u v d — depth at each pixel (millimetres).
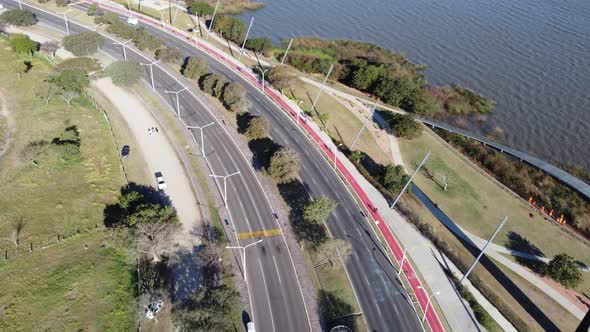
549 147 138625
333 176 115188
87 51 151500
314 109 142375
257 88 149250
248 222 99062
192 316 69625
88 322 75312
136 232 84750
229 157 117562
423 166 124250
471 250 100000
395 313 83375
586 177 126500
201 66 147875
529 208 112500
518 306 88062
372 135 134250
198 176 110438
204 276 86375
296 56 170000
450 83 169250
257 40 171125
